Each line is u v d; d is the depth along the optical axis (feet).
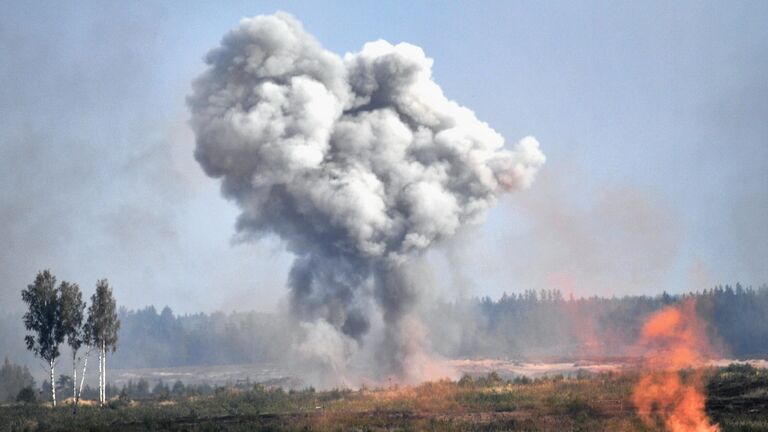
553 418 418.51
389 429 399.65
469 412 449.48
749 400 431.02
